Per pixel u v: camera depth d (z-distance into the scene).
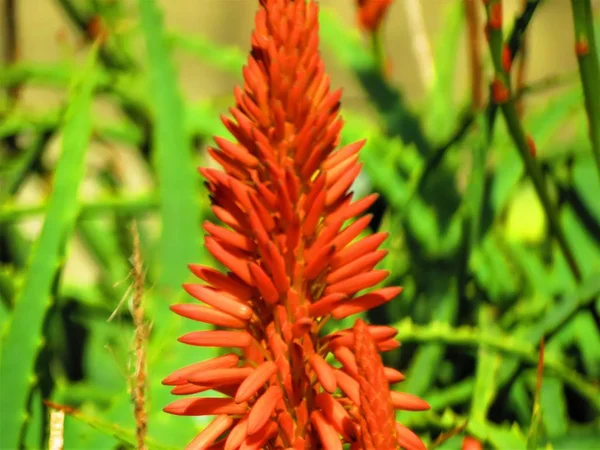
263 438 0.66
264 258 0.66
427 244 1.23
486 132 1.02
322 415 0.67
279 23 0.67
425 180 1.07
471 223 1.05
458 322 1.18
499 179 1.24
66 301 1.35
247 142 0.68
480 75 1.21
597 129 0.92
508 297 1.26
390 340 0.68
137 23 1.45
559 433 1.01
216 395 0.99
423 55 1.45
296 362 0.67
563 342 1.17
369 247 0.67
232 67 1.44
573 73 1.27
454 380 1.21
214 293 0.68
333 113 0.68
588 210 1.30
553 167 1.34
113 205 1.29
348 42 1.43
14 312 0.95
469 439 0.76
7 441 0.94
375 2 1.35
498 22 0.90
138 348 0.67
